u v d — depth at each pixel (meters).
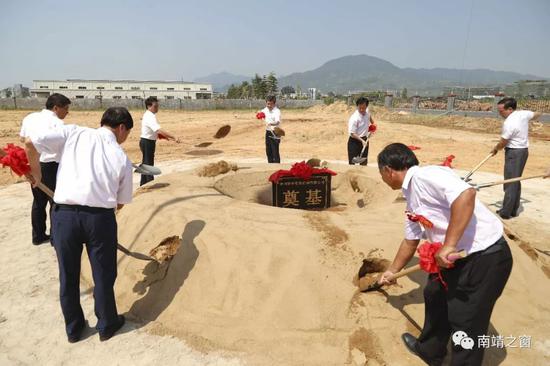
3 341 3.08
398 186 2.50
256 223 3.70
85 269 4.16
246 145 15.49
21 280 4.07
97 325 3.05
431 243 2.34
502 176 9.49
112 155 2.90
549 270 3.87
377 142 15.54
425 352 2.68
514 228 5.75
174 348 2.92
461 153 13.23
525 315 3.16
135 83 62.88
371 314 2.96
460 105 28.06
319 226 3.63
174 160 11.81
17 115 24.69
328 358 2.76
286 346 2.85
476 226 2.28
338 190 6.25
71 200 2.75
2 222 5.88
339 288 3.07
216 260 3.35
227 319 3.05
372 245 3.38
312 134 17.20
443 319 2.57
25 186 8.23
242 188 6.00
